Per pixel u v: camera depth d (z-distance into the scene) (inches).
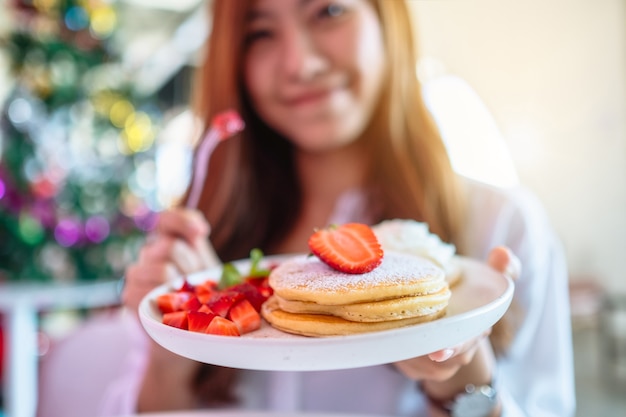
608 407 57.4
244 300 15.1
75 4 41.0
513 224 28.4
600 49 75.9
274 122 26.7
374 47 25.2
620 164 75.9
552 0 76.7
